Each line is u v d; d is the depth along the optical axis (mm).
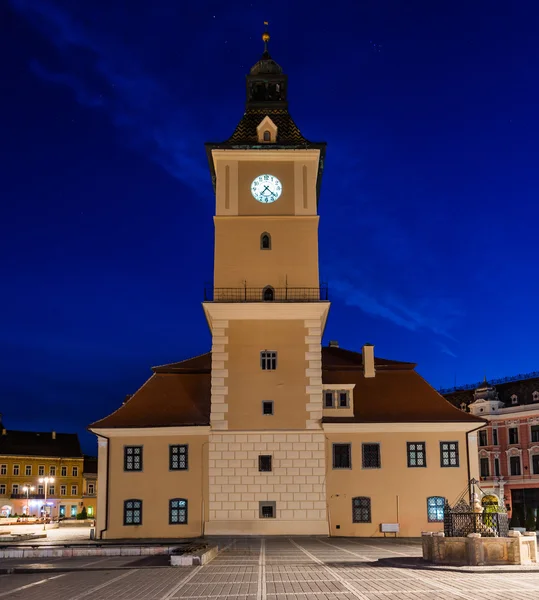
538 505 76375
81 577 22422
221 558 27812
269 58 50594
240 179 46719
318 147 47031
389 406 45938
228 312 44531
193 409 45625
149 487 43469
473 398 87812
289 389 43969
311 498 42750
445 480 44219
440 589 18016
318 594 17344
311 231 46062
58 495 122688
